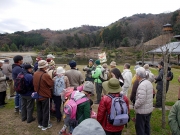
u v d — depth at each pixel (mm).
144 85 3225
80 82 4430
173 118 2465
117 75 4512
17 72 4367
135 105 3266
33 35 120312
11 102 6055
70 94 3049
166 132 4086
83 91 2910
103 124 2824
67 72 4391
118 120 2600
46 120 4031
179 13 47938
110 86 2811
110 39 87062
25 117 4523
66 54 68125
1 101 5574
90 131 1407
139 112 3301
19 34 122812
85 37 99750
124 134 3963
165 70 4184
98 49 80875
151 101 3340
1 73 5398
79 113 2734
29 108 4352
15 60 4520
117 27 91062
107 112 2750
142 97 3170
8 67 6508
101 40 95500
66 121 2809
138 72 3428
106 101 2730
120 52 59094
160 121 4605
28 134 3848
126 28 84812
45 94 3900
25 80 4070
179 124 2418
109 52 61281
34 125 4273
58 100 4289
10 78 6555
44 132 3943
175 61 29250
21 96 4344
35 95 3918
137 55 50156
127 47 69438
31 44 97000
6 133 3865
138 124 3367
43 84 3844
